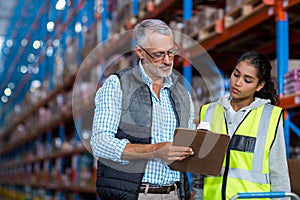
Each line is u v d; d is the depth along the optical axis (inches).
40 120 585.9
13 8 837.2
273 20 228.4
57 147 515.2
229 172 132.4
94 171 353.4
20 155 815.1
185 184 125.6
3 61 956.0
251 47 278.2
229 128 134.1
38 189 641.6
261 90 138.6
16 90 844.6
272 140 130.2
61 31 522.9
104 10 382.6
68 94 461.1
